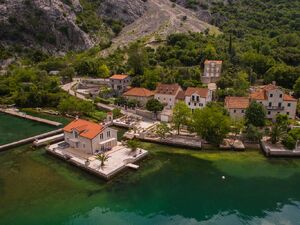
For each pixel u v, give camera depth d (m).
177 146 75.06
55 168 63.00
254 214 49.09
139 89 108.25
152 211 49.50
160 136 79.44
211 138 73.81
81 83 135.62
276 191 55.75
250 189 56.41
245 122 80.19
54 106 113.94
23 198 52.00
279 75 116.06
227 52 146.00
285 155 69.19
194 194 54.62
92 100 114.69
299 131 72.00
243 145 73.88
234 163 66.69
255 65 131.88
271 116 86.44
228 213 49.25
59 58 178.62
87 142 67.19
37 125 92.44
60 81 138.62
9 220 46.19
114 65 153.50
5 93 125.25
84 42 197.50
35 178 58.81
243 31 187.38
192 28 192.62
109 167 60.94
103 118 96.25
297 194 54.78
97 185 56.75
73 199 52.09
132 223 46.31
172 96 100.25
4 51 169.50
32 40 185.38
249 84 114.31
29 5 190.12
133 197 53.31
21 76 136.38
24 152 71.06
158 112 95.00
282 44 155.50
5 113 106.00
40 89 122.44
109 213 48.59
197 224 46.47
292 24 187.50
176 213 49.09
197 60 140.62
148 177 60.38
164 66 139.38
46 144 74.75
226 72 124.81
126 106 105.25
